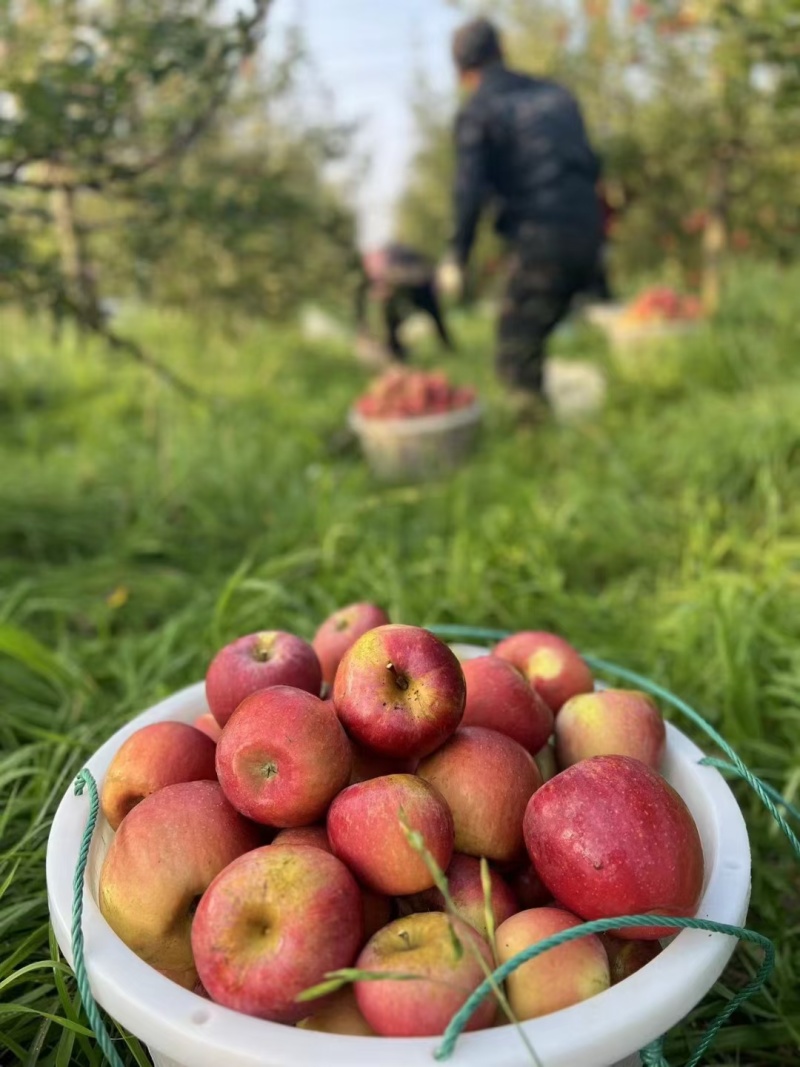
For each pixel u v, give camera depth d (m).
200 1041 0.92
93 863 1.24
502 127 4.65
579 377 6.17
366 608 1.62
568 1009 0.94
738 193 6.83
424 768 1.26
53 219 3.39
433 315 7.32
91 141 3.13
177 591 3.09
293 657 1.39
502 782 1.22
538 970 1.02
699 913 1.09
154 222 3.85
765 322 5.96
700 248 7.83
